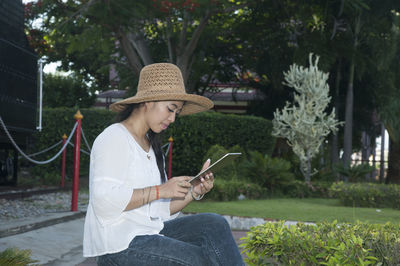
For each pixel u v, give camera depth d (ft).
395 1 58.49
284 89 71.41
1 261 11.69
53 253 18.08
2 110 32.04
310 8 62.49
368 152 101.40
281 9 65.72
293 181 46.78
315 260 8.84
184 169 52.60
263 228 10.37
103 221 7.59
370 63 62.18
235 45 76.59
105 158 7.68
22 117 35.09
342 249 8.54
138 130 8.48
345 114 67.77
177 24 69.15
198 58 72.33
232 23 75.25
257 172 45.47
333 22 63.82
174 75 8.57
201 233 8.03
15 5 33.99
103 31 52.16
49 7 56.44
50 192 39.63
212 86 82.38
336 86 64.69
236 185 41.11
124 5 45.55
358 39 64.39
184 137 52.24
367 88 66.85
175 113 8.57
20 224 21.42
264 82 73.82
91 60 81.82
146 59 64.18
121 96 83.56
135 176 7.95
